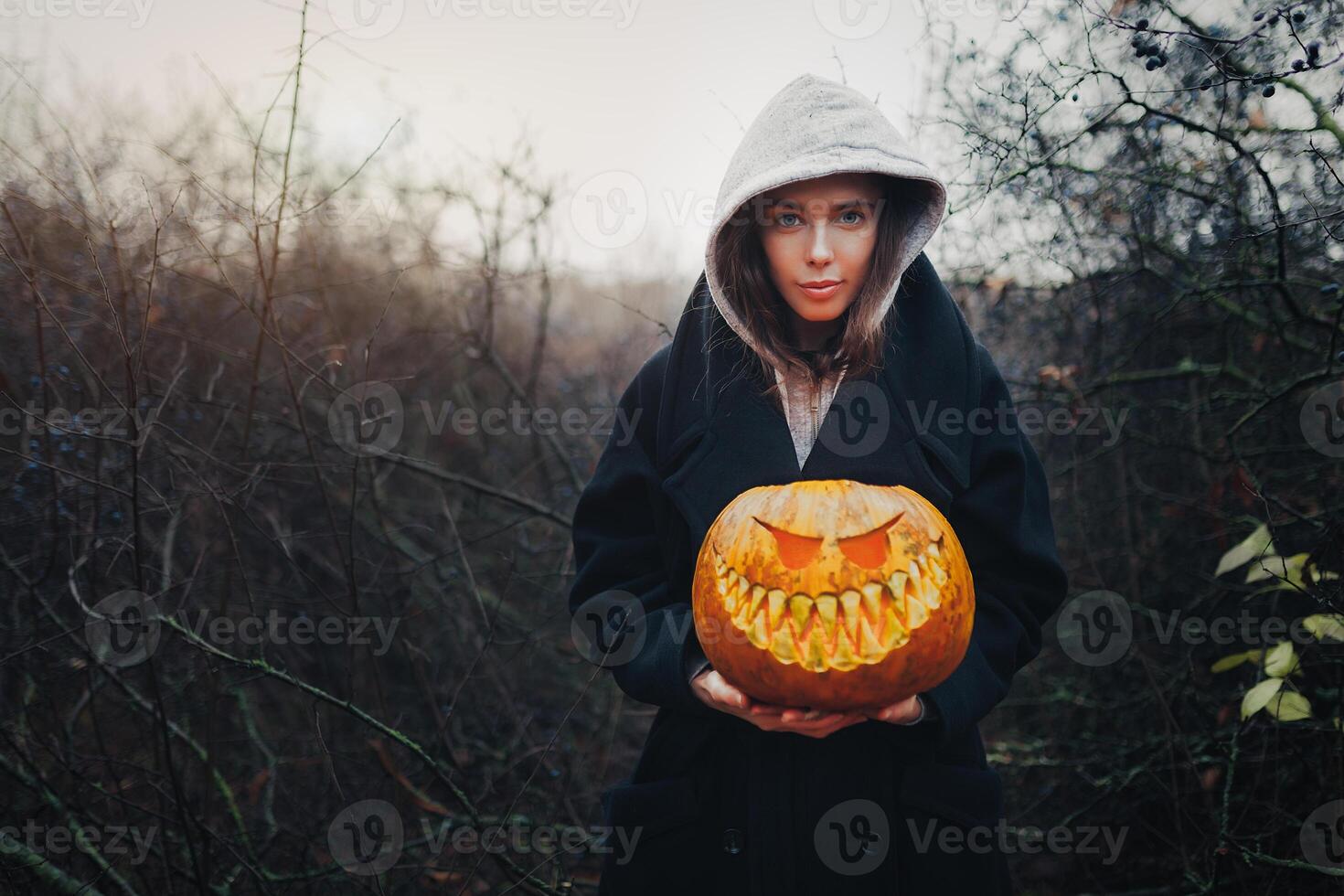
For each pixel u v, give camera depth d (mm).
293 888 2510
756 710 1428
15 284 2518
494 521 3703
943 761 1620
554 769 2898
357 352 3492
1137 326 2902
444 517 3633
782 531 1424
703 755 1661
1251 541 2113
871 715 1423
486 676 3170
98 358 2730
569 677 3428
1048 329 2949
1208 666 2762
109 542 2355
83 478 2111
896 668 1354
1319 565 2184
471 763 2998
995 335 2967
